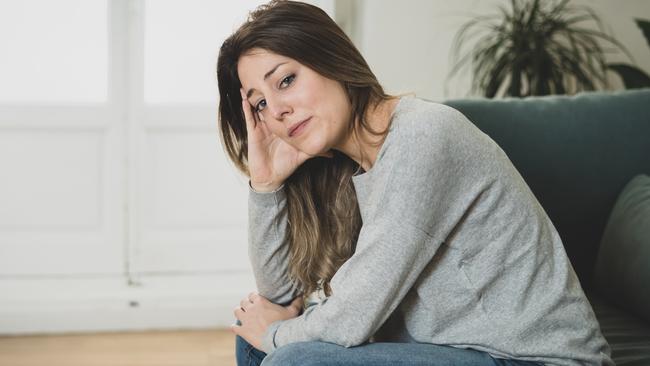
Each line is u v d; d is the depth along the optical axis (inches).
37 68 140.4
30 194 140.7
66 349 124.1
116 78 140.8
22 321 131.7
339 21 139.6
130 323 134.3
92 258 142.6
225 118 61.5
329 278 61.0
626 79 118.0
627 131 78.5
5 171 139.6
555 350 48.0
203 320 136.2
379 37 135.9
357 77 52.2
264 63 52.2
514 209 49.9
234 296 136.4
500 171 49.8
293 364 46.4
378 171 50.1
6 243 139.8
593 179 77.2
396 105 51.9
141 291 135.5
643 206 71.4
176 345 126.8
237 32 53.9
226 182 144.8
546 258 50.6
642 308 68.4
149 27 141.8
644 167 77.9
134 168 141.9
